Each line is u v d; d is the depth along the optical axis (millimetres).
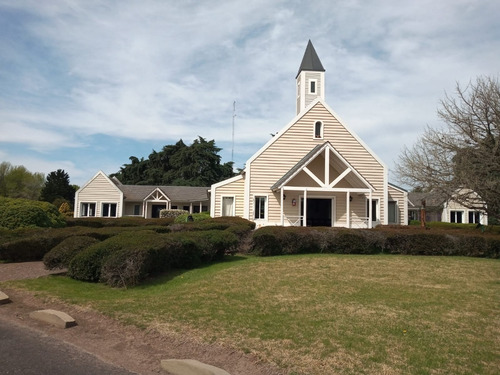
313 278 10000
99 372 5004
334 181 20094
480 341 6035
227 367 5238
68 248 10320
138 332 6418
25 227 14852
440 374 4988
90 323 6852
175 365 5117
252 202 21750
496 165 19641
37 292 8508
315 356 5426
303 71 26078
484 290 9078
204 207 45844
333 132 22438
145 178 64312
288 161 22109
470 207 21172
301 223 21891
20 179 65625
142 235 10672
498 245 14648
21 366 5020
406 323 6742
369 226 20109
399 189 23203
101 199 39844
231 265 11750
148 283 9539
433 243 14680
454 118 21703
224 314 7125
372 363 5246
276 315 7086
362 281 9773
